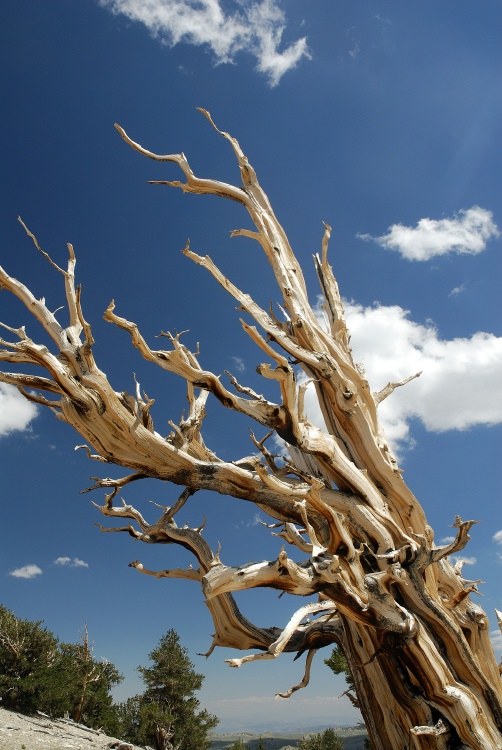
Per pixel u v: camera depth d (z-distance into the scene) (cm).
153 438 714
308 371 874
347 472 774
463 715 657
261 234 971
